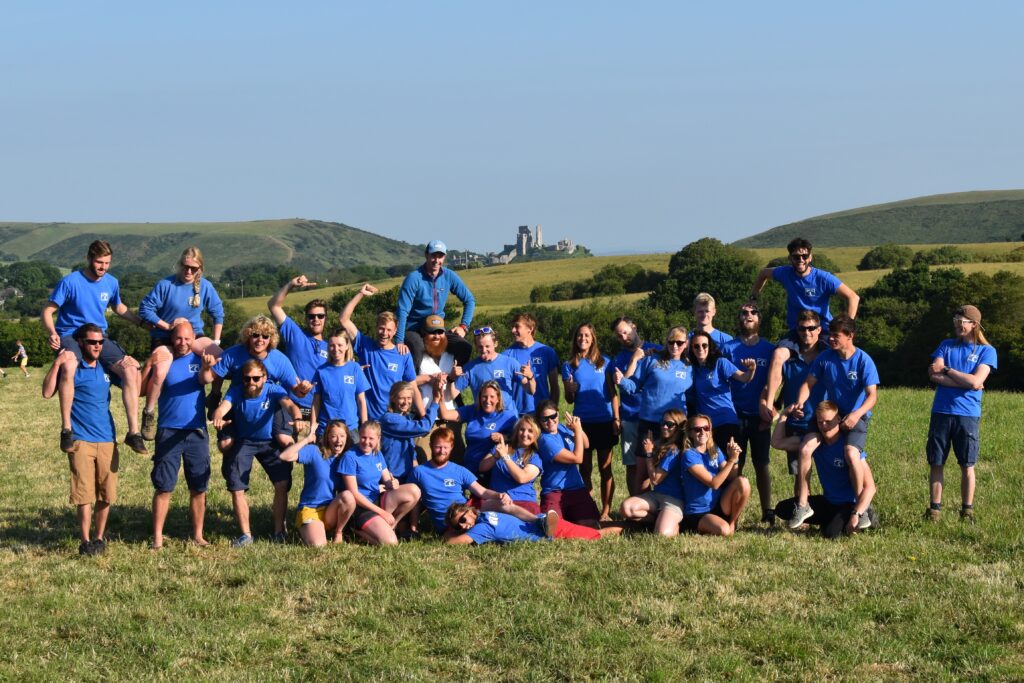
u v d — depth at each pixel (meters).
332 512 10.02
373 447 10.17
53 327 10.03
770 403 10.52
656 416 10.85
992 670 6.55
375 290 11.32
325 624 7.63
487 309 78.06
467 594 8.16
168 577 8.90
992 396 23.61
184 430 10.12
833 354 10.47
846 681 6.51
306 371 11.08
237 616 7.78
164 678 6.62
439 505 10.25
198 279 11.29
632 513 10.23
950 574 8.54
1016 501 11.45
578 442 10.80
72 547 10.13
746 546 9.53
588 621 7.50
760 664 6.82
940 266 86.31
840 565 8.90
